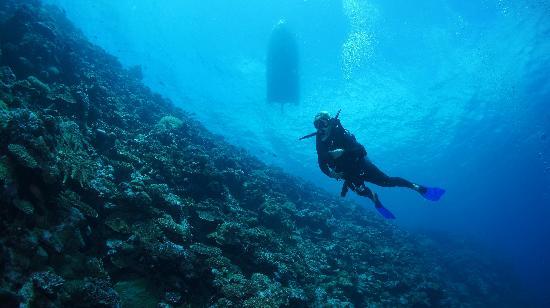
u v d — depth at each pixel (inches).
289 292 309.4
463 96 1223.5
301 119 1288.1
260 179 552.1
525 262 2669.8
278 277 335.9
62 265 209.0
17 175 206.2
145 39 1150.3
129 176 323.6
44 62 388.2
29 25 404.5
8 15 431.8
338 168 213.0
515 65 1087.0
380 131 1418.6
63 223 225.1
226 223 341.7
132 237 256.7
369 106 1245.7
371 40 1046.4
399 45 1052.5
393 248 669.9
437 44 1040.2
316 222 548.7
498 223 3789.4
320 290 373.4
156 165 366.0
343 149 204.1
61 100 344.2
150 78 1250.6
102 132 356.5
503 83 1163.3
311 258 448.5
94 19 1100.5
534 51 1030.4
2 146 208.8
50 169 225.0
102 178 290.0
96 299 197.0
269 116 1289.4
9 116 224.5
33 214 208.2
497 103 1282.0
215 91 1242.6
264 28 1065.5
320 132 217.2
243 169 549.3
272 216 445.1
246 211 432.1
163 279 247.1
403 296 492.1
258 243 358.0
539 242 4532.5
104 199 273.0
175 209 310.5
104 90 453.7
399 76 1125.7
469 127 1449.3
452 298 644.1
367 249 563.2
